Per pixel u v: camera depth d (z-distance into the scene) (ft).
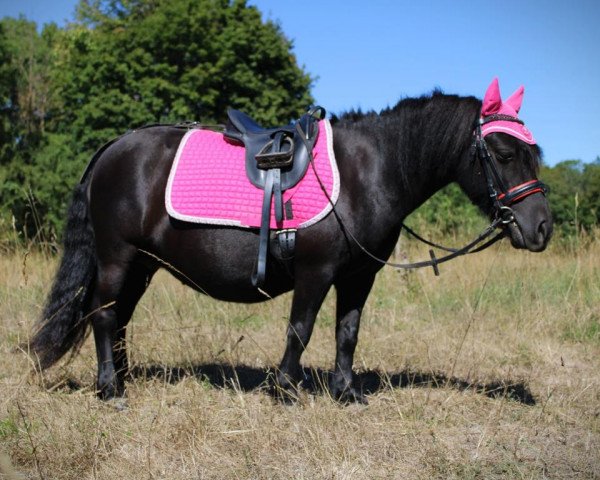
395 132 11.00
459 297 22.20
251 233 10.87
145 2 70.49
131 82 59.72
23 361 14.28
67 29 96.32
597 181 34.17
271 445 10.12
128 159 11.71
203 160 11.28
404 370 14.88
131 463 9.41
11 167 57.88
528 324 18.76
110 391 11.75
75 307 12.12
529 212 10.45
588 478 9.27
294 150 10.85
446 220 30.30
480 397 12.71
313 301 10.86
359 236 10.75
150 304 19.86
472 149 10.83
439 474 9.30
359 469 9.33
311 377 13.88
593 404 12.67
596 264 23.56
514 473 9.35
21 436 10.14
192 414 11.00
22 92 68.49
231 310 20.26
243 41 61.87
